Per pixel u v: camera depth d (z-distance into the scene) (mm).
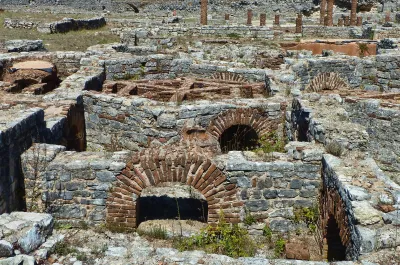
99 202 9352
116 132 13969
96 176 9242
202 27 29922
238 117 13891
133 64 19750
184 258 6484
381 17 45312
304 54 22625
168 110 12914
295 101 13102
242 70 18969
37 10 51375
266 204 9305
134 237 9062
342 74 20328
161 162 9078
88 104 14406
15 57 19266
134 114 13375
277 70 18781
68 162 9328
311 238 9273
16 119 9906
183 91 16000
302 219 9391
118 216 9344
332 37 32375
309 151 9164
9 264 5727
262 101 14367
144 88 16906
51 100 13625
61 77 20266
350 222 7227
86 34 32094
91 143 14688
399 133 14086
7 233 6414
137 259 6480
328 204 8516
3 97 14000
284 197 9312
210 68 19734
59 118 12227
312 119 10906
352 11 37875
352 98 15234
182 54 22688
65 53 20469
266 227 9352
